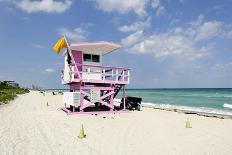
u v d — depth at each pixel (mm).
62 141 11148
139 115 21391
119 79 22859
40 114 20000
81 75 21797
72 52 22297
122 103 26562
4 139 10953
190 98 69188
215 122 18703
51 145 10398
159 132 13930
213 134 13781
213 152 10070
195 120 19578
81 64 20703
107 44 22266
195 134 13633
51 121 16562
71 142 11023
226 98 67125
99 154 9297
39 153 9195
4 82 80562
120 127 15141
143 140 11852
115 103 38156
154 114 22875
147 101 57156
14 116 17953
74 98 20656
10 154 8875
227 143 11648
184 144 11273
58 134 12578
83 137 12023
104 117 19188
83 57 22656
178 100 60656
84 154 9258
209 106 42531
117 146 10570
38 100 37844
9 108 22938
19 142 10617
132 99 26500
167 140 11992
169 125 16484
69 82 22047
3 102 27422
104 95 21984
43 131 13164
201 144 11359
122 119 18531
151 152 9820
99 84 22719
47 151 9492
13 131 12734
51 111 22469
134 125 16000
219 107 40406
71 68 21609
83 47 22359
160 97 76938
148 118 19625
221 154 9820
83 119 17906
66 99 23547
